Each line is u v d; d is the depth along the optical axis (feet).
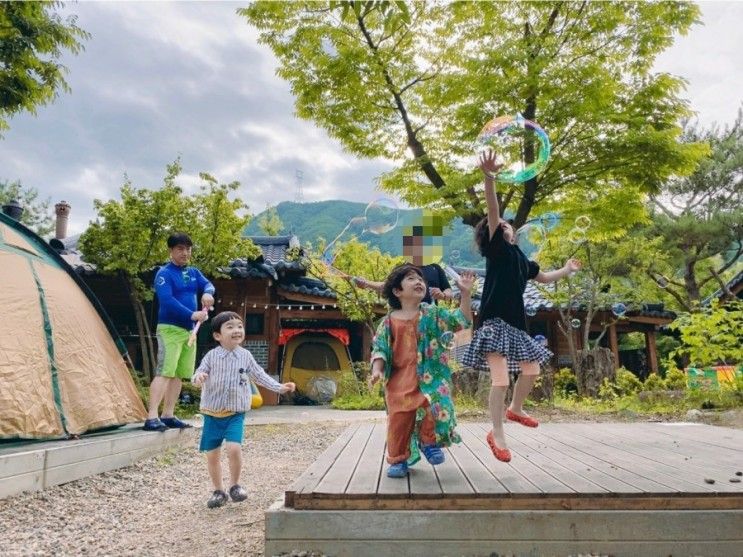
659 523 7.99
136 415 18.31
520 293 10.01
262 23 27.12
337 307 40.70
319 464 10.59
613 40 26.11
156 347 38.14
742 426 21.89
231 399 11.96
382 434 15.25
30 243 17.92
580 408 27.81
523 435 15.25
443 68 28.53
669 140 24.56
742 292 48.14
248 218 32.99
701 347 27.96
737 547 7.95
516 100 25.11
